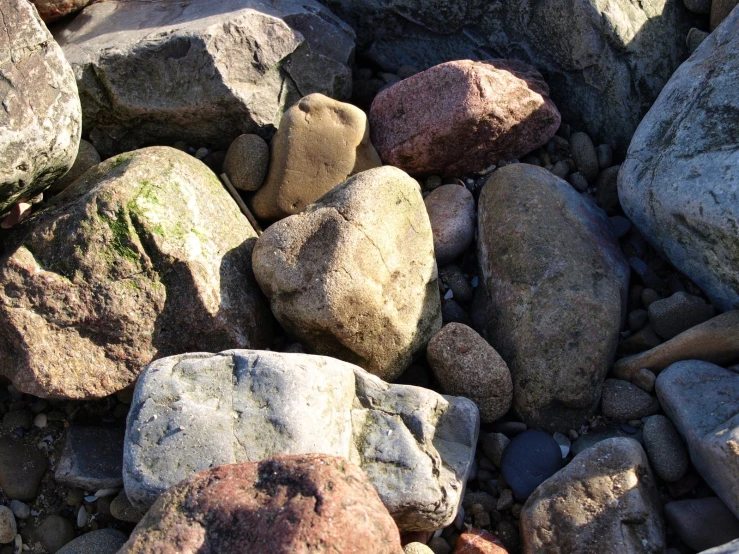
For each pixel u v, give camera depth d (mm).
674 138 961
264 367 818
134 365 898
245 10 1073
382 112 1095
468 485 903
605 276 967
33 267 880
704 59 1004
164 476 775
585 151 1115
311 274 899
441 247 1032
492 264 994
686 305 954
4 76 879
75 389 882
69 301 881
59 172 949
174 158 969
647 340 966
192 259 908
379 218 931
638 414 920
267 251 924
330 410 817
